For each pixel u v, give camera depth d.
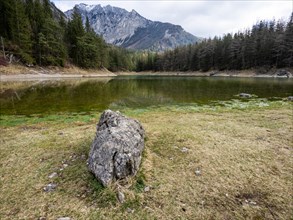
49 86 36.72
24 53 56.78
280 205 5.14
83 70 80.06
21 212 4.85
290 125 11.73
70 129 11.50
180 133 10.05
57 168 6.75
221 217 4.75
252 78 63.16
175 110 17.86
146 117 14.80
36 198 5.32
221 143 8.83
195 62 110.00
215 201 5.27
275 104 19.47
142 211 4.87
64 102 21.91
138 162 6.37
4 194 5.48
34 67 59.38
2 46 52.34
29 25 64.12
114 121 7.25
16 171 6.63
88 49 84.25
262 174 6.45
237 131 10.62
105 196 5.16
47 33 66.50
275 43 72.50
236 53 85.81
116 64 126.88
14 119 14.44
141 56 159.75
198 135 9.80
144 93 29.56
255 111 16.38
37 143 9.00
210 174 6.44
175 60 125.00
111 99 24.12
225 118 14.02
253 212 4.91
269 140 9.29
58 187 5.74
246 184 5.95
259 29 89.62
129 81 55.78
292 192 5.61
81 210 4.88
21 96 25.09
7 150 8.27
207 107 18.98
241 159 7.40
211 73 94.12
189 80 58.84
